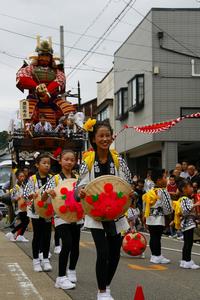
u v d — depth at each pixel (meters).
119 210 6.00
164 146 22.28
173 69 22.52
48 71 16.50
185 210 8.87
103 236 6.03
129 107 25.98
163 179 9.55
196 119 22.25
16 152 16.03
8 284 7.50
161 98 22.44
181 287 7.25
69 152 7.73
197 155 25.75
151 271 8.62
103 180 5.96
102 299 5.93
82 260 9.76
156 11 22.58
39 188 8.69
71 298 6.54
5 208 22.48
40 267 8.61
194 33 22.55
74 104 16.64
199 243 12.84
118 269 8.83
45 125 16.08
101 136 6.10
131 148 26.52
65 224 7.22
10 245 12.26
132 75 26.03
